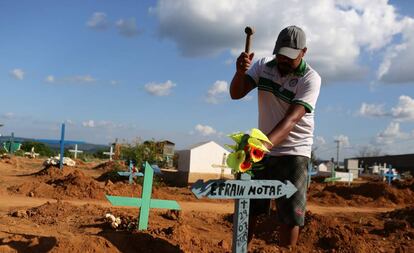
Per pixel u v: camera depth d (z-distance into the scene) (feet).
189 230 21.75
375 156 262.26
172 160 95.71
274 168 16.10
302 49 14.97
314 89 15.17
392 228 31.04
